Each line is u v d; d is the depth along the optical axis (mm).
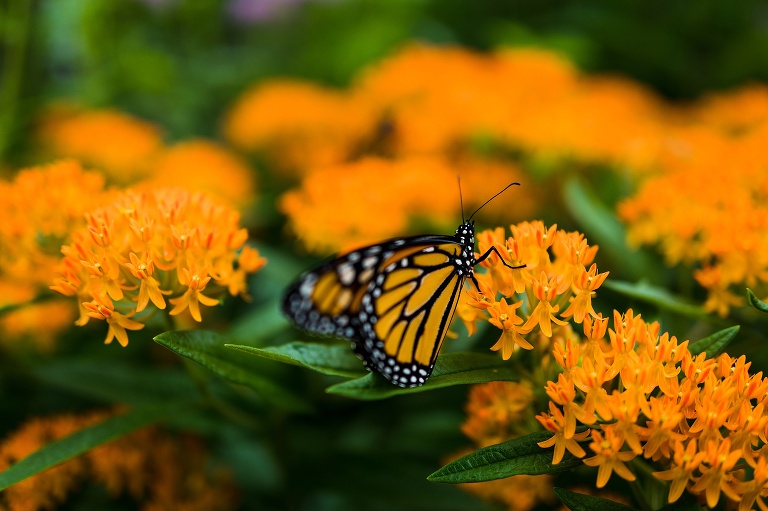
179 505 584
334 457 596
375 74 857
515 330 522
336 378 609
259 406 598
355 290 524
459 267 532
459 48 1014
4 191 570
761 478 500
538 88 801
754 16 1120
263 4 1131
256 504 615
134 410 559
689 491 506
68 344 643
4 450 570
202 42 1091
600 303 631
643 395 503
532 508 570
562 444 507
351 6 1146
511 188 693
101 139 787
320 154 790
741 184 595
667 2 1090
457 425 614
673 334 587
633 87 899
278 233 732
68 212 564
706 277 558
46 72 916
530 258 532
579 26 1054
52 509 575
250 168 893
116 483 578
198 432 603
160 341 522
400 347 520
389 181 634
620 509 505
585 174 711
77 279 534
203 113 1062
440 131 716
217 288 551
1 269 582
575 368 509
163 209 540
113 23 889
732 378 507
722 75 1021
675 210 584
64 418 584
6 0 741
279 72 1118
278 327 601
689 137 684
